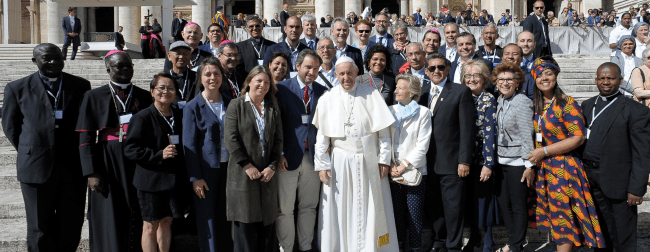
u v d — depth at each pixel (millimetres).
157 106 4535
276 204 4555
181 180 4562
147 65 12117
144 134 4367
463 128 4711
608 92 4547
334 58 6496
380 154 4664
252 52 6754
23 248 4965
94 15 40000
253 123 4441
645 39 8570
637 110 4379
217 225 4590
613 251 4625
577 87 10648
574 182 4480
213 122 4574
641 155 4348
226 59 5543
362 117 4598
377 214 4535
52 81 4586
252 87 4441
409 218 4910
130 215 4492
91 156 4348
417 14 21875
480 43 17641
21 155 4465
